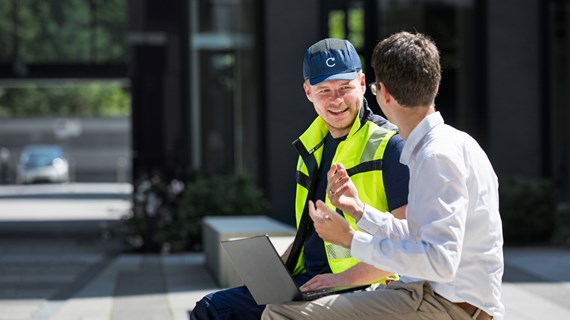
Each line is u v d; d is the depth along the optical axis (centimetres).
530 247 1529
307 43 1661
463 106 1703
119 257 1532
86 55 2042
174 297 1085
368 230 396
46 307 1032
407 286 399
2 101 5509
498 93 1662
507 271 1238
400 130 397
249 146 1711
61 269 1386
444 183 365
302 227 474
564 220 1631
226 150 1716
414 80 383
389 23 1691
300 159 484
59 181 4622
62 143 5425
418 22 1698
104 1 2041
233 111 1719
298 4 1658
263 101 1669
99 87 5678
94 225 2167
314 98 467
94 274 1320
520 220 1548
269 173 1655
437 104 1702
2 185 4700
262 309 453
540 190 1563
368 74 1669
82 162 5419
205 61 1717
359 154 454
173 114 1702
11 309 1023
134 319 938
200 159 1719
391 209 445
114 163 5422
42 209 2778
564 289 1078
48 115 5447
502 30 1664
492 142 1661
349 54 464
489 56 1659
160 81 1698
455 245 359
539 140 1670
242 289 462
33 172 4569
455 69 1703
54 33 2047
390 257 367
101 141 5431
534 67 1669
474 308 385
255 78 1694
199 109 1719
